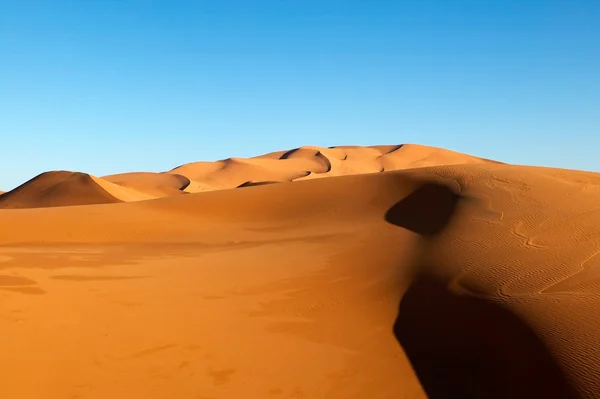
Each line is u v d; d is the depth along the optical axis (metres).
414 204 27.44
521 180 26.27
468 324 10.48
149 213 29.80
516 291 11.21
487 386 8.40
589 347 8.03
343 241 21.08
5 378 8.67
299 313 12.49
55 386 8.57
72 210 30.45
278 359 9.95
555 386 7.40
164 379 9.02
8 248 21.48
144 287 14.54
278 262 17.62
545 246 14.68
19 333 10.65
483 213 20.42
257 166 113.75
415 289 13.28
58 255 19.42
